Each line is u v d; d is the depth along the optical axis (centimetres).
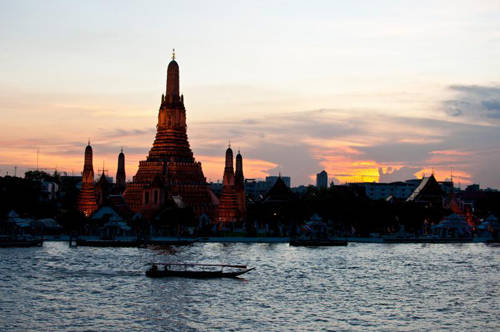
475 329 9850
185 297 11806
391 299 11962
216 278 14012
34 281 13250
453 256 19388
